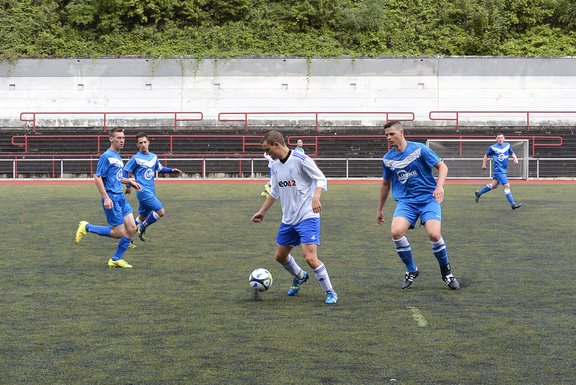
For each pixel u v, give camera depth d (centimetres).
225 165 4041
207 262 1269
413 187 1023
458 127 4272
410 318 834
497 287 1030
